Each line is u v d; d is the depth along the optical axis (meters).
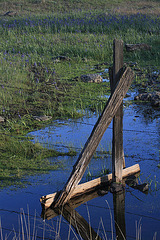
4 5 35.28
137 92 10.23
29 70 12.77
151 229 3.58
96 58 15.40
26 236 3.47
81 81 11.53
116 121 4.43
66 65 14.25
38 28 21.80
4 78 11.31
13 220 3.78
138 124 7.33
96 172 5.05
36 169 5.15
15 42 18.36
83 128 7.24
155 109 8.49
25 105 8.88
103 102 9.18
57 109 8.67
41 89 10.54
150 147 5.97
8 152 5.88
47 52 16.02
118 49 4.24
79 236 3.48
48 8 34.69
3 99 9.28
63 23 22.34
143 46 15.59
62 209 4.05
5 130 7.05
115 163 4.53
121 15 25.00
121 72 4.32
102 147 6.09
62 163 5.38
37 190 4.46
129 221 3.76
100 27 20.97
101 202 4.22
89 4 36.62
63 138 6.59
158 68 13.05
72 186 4.12
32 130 7.16
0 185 4.60
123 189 4.54
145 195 4.36
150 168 5.14
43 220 3.80
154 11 28.02
